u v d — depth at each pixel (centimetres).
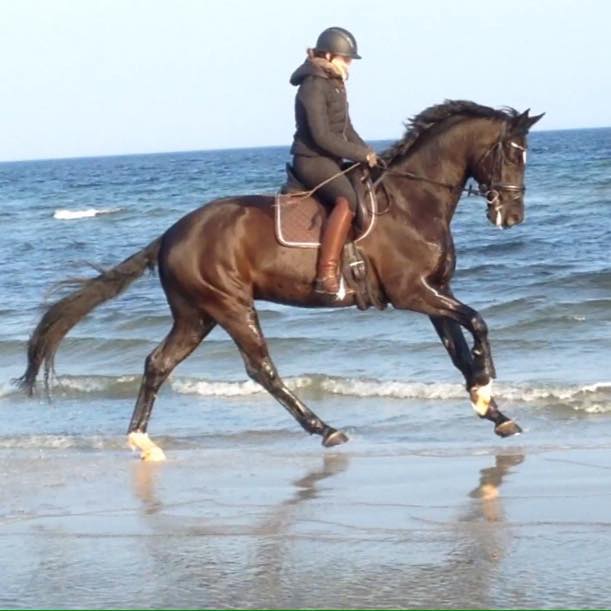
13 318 2098
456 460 919
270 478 881
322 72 945
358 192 953
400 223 962
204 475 901
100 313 2017
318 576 628
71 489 869
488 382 974
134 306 2100
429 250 964
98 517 778
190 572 643
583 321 1678
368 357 1512
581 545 663
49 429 1195
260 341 989
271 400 1292
